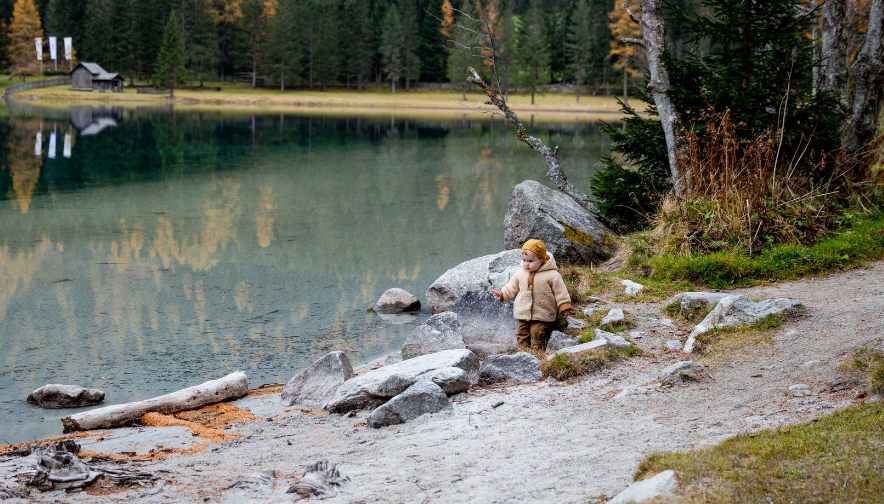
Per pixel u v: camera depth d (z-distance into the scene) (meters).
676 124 10.80
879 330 5.61
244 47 104.94
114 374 7.37
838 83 12.27
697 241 9.40
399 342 8.55
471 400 5.61
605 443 4.23
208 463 4.50
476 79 12.02
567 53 101.56
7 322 9.11
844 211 9.97
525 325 7.18
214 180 23.19
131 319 9.33
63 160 27.58
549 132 47.88
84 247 13.57
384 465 4.25
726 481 3.20
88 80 90.00
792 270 8.40
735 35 10.57
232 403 6.40
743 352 5.72
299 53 101.94
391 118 63.31
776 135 10.01
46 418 6.18
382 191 21.44
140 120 51.91
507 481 3.76
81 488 3.83
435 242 14.42
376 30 106.69
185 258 12.84
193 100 84.19
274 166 27.30
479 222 16.73
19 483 3.69
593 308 7.90
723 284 8.38
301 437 5.16
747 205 9.41
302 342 8.53
